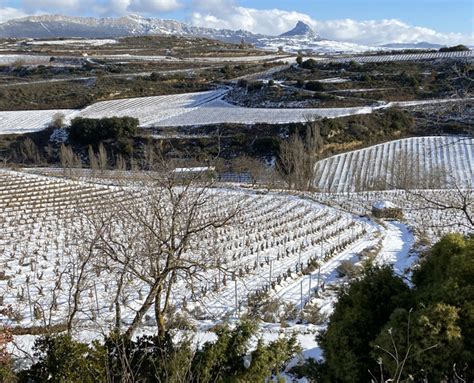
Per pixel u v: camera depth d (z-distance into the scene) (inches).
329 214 1402.6
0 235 1146.7
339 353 352.2
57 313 672.4
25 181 1692.9
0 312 677.3
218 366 386.3
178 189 794.2
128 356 377.7
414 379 309.7
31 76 3907.5
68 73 3969.0
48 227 1205.7
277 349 411.5
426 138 2337.6
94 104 3196.4
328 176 1987.0
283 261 976.3
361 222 1322.6
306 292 800.3
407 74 3154.5
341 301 378.6
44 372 362.6
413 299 350.0
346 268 891.4
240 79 3558.1
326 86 3088.1
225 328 424.2
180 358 359.6
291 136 2251.5
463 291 316.8
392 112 2508.6
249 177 1977.1
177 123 2723.9
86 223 1206.9
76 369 356.8
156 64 4372.5
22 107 3184.1
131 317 655.8
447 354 302.0
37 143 2642.7
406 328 310.0
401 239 1160.2
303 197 1617.9
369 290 364.5
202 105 3080.7
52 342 375.6
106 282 742.5
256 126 2522.1
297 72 3678.6
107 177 1871.3
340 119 2427.4
